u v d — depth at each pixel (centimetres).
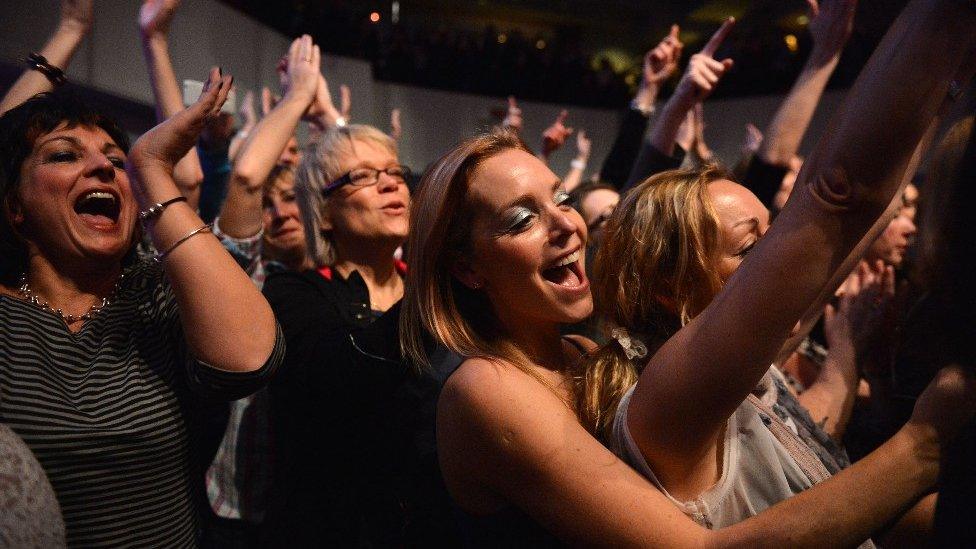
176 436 101
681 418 64
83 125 107
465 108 895
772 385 105
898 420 102
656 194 97
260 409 166
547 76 920
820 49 164
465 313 96
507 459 76
